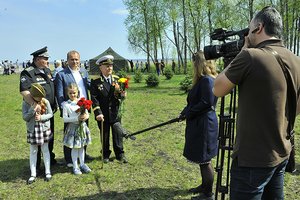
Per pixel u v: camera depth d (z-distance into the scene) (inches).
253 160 75.2
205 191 141.3
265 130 74.0
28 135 171.3
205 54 97.0
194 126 135.6
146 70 1576.0
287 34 986.7
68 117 176.6
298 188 158.6
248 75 73.8
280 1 958.4
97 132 290.2
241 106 76.7
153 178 174.7
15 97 588.1
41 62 182.2
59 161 206.4
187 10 1222.9
